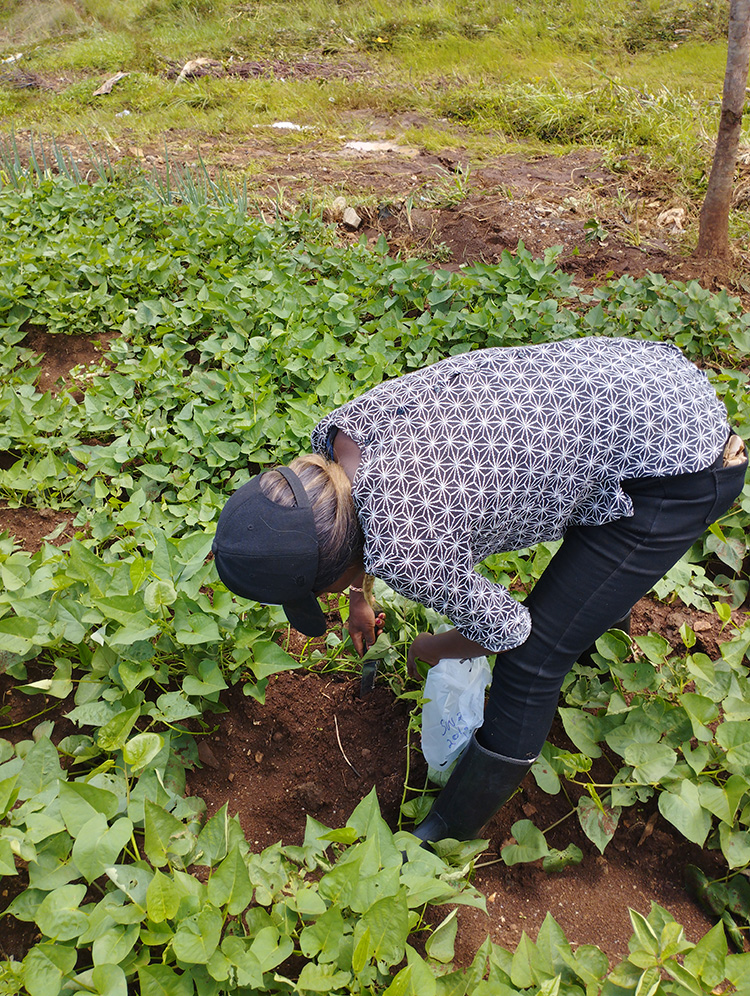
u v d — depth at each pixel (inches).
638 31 403.9
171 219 206.2
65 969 75.4
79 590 106.7
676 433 71.3
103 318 174.9
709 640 119.1
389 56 410.9
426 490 65.2
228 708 107.3
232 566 66.4
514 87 327.0
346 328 163.8
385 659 105.7
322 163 271.6
